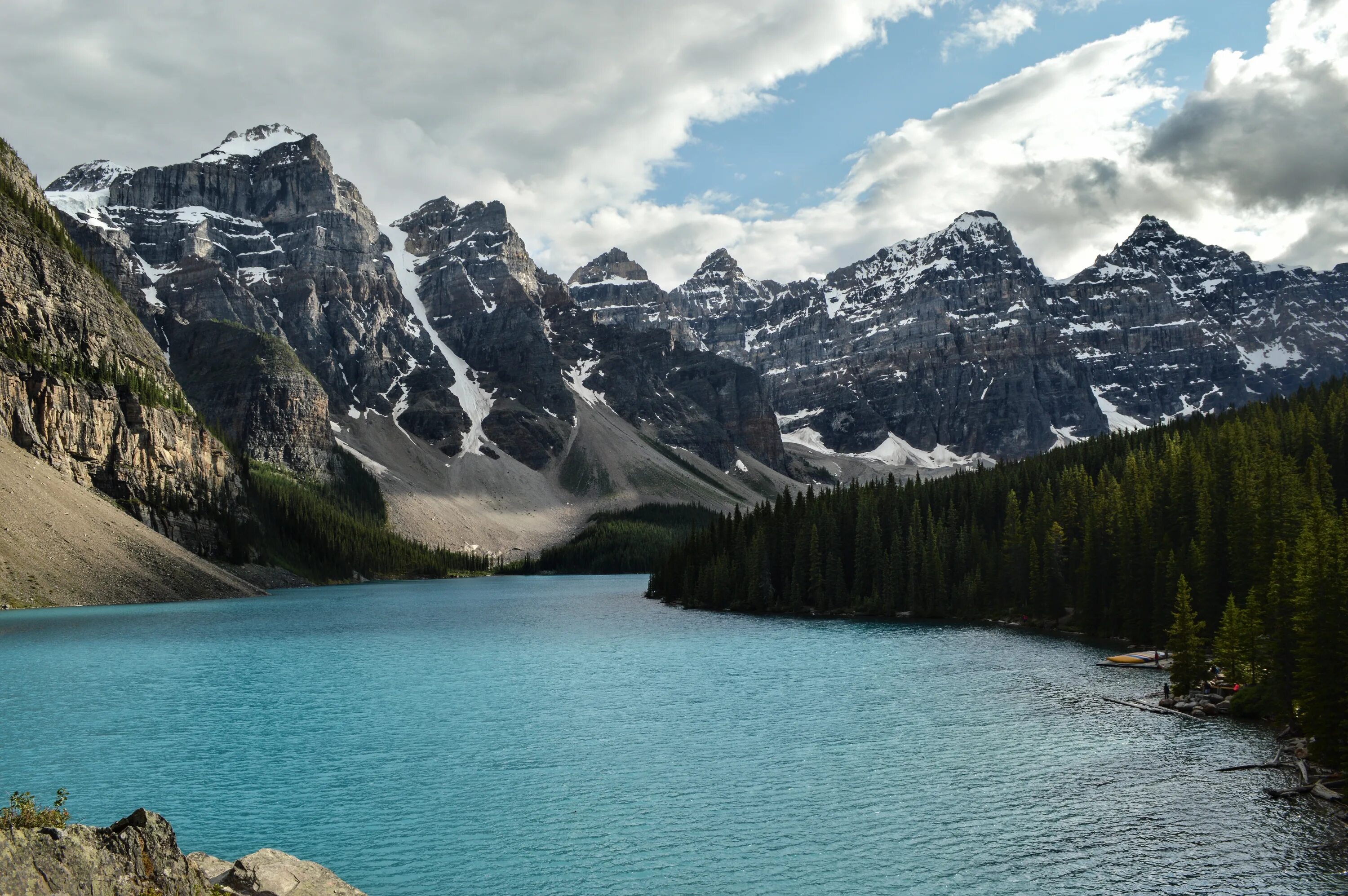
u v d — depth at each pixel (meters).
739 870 50.09
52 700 97.69
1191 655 89.00
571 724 84.69
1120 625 143.12
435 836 55.47
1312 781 62.06
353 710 92.12
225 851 53.31
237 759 73.00
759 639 150.00
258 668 120.44
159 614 187.88
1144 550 134.62
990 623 171.00
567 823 57.50
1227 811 57.41
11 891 23.55
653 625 176.12
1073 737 75.94
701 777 66.81
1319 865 49.00
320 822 58.06
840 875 49.38
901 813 58.44
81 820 58.56
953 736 77.38
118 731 82.69
